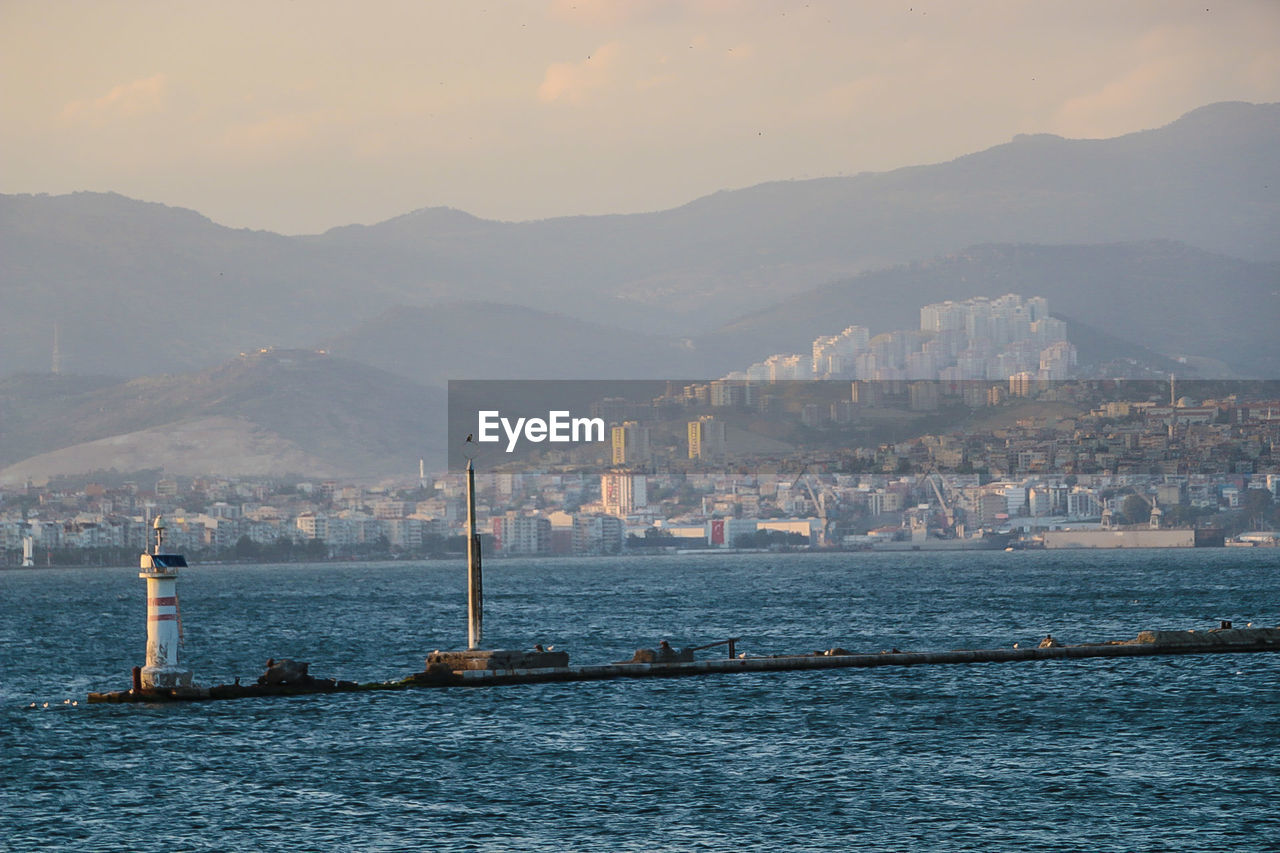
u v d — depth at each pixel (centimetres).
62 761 18362
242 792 16425
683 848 13562
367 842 13962
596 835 14125
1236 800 15262
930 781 16612
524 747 19050
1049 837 13788
